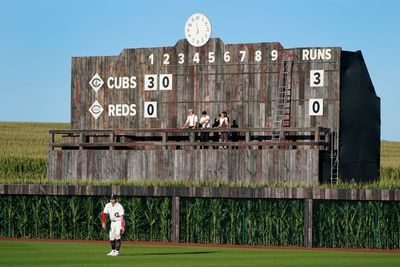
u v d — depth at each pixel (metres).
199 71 134.38
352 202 113.44
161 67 136.25
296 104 129.25
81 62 139.88
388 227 112.06
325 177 125.81
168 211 118.75
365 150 127.88
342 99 128.38
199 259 87.88
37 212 123.50
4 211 124.69
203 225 117.88
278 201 115.44
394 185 114.56
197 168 129.12
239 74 132.25
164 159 130.88
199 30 134.12
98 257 90.00
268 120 130.50
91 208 121.62
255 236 116.12
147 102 136.75
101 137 137.88
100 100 138.88
